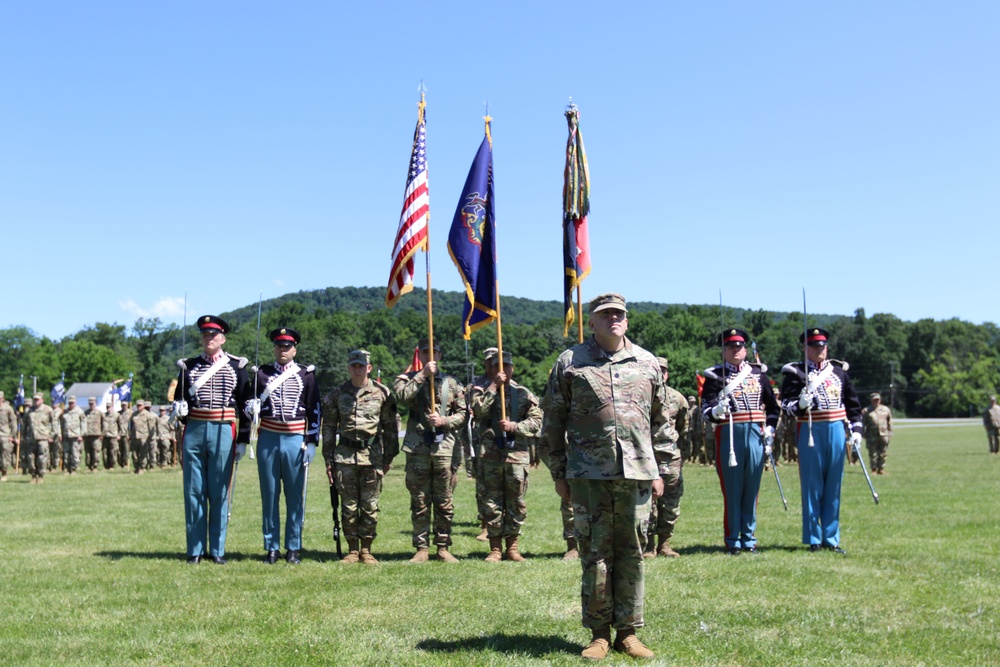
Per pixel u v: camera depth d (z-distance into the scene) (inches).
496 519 398.9
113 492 764.6
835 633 258.1
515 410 405.1
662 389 248.4
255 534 499.8
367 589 324.5
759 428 411.8
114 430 1154.7
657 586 322.3
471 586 329.1
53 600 308.8
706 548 424.5
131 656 239.5
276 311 4416.8
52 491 779.4
